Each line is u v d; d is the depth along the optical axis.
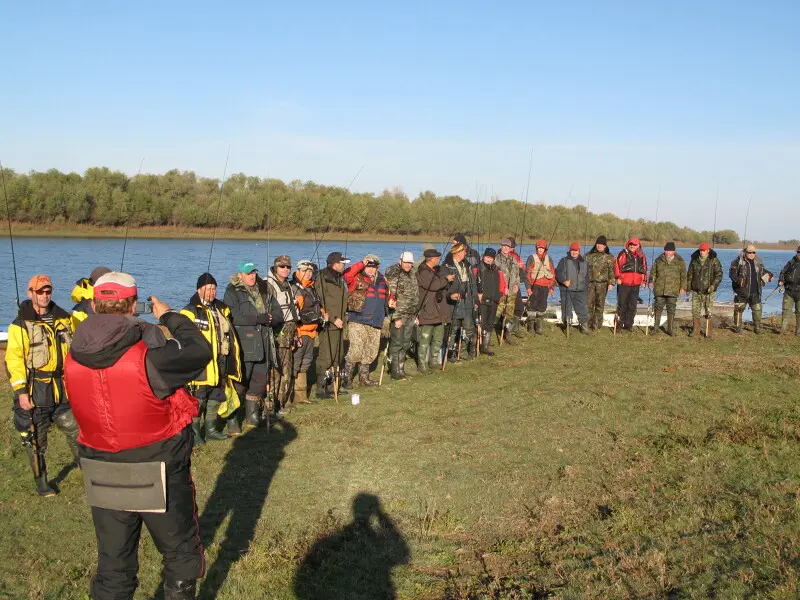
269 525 5.77
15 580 4.83
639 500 5.97
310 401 9.90
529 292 15.45
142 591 4.66
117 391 3.50
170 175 63.84
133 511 3.65
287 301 9.22
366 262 10.42
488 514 5.94
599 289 15.83
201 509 6.10
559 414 8.76
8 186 55.16
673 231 62.94
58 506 6.20
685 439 7.56
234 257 47.12
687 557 4.81
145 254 49.72
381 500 6.27
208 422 8.09
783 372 10.91
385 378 11.30
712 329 16.25
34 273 36.59
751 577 4.43
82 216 57.88
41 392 6.25
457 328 12.88
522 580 4.78
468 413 8.95
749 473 6.38
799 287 15.20
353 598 4.63
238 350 8.21
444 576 4.95
